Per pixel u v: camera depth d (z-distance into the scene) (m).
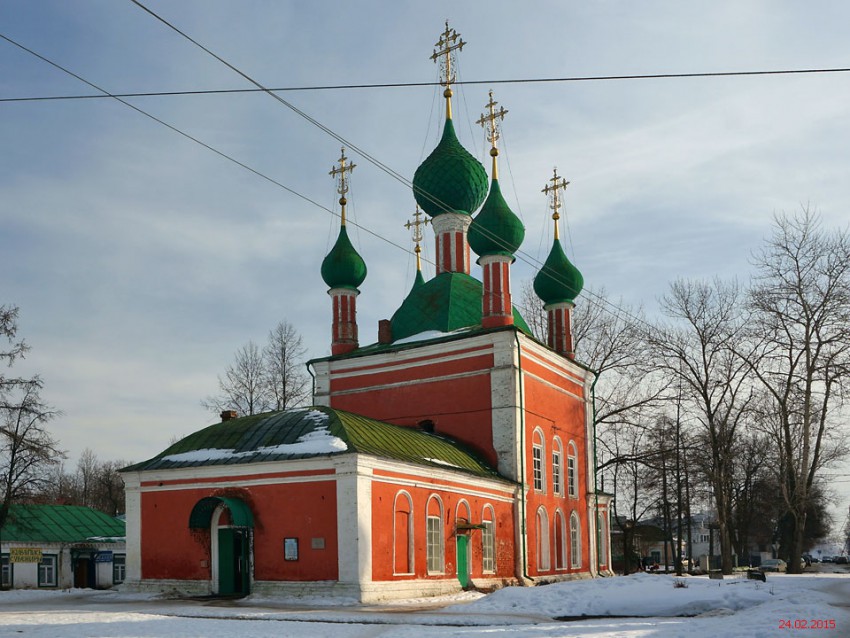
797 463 48.31
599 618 22.89
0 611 24.34
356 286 43.44
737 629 17.48
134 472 31.86
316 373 41.88
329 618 22.05
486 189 44.75
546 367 41.38
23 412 41.62
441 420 38.47
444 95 45.72
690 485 55.03
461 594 30.84
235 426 32.53
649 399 52.19
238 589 29.94
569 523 42.25
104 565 48.69
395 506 29.25
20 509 44.28
